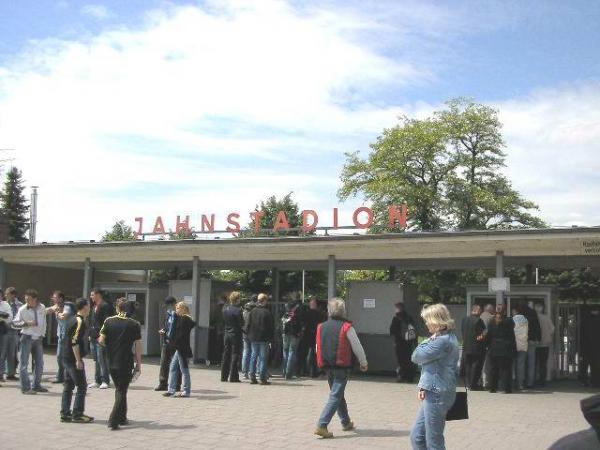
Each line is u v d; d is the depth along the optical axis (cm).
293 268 2117
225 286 1938
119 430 877
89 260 1920
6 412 997
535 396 1271
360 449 772
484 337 1353
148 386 1326
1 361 1310
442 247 1453
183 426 908
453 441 833
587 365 1446
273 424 927
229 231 1895
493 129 3619
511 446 804
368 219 1638
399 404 1137
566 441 271
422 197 3447
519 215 3475
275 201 3694
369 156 3847
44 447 772
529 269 1797
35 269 2333
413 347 1512
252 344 1409
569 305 1645
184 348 1190
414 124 3716
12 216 6544
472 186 3438
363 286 1720
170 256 1797
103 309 1295
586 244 1320
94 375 1423
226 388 1317
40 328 1199
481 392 1333
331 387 857
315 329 1567
